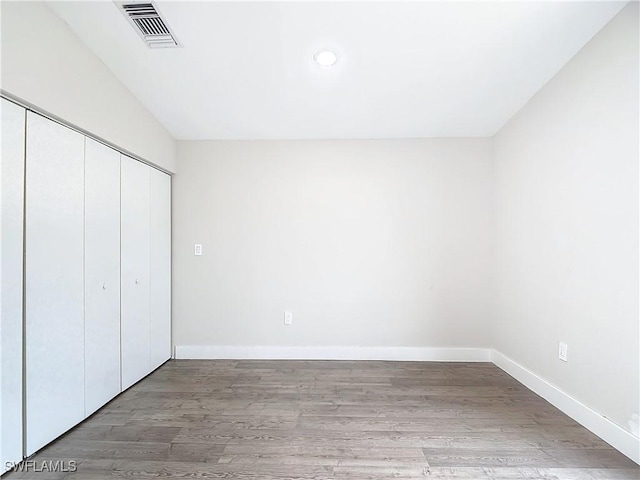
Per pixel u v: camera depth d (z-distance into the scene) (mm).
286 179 3309
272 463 1711
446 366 3123
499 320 3111
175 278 3305
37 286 1777
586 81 2031
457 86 2490
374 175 3289
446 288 3264
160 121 2979
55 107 1825
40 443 1803
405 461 1726
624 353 1783
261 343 3311
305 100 2689
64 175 1954
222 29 1949
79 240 2074
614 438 1836
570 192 2178
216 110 2820
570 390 2182
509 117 2900
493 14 1829
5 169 1603
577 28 1911
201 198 3318
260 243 3318
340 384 2709
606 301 1896
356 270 3291
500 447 1848
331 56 2180
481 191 3250
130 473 1637
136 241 2713
